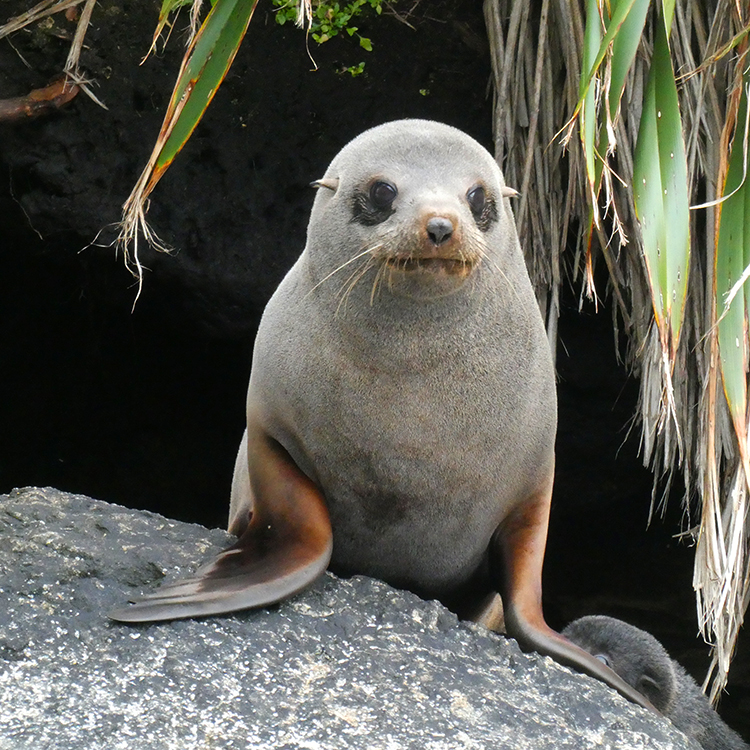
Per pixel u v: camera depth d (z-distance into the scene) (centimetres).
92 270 2245
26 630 1023
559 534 2461
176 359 2406
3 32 1538
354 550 1323
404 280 1141
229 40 1127
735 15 1507
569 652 1170
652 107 1026
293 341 1257
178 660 1010
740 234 1054
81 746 888
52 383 2462
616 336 1873
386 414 1214
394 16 2120
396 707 994
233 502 1614
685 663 2366
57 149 2100
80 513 1251
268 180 2148
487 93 2058
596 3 1040
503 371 1230
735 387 1048
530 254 1900
